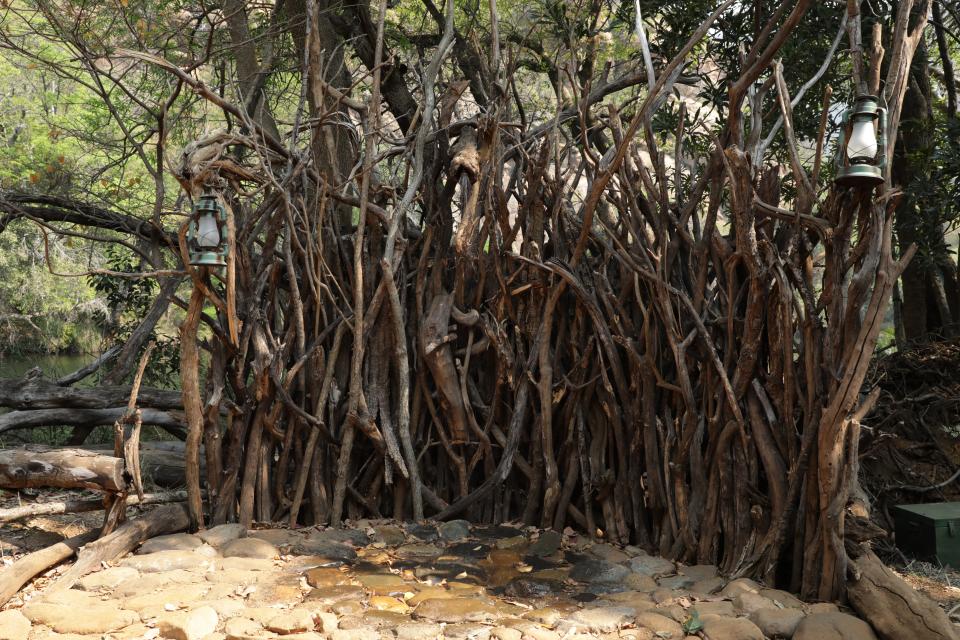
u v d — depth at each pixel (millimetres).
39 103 11406
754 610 2963
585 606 3078
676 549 3635
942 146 5422
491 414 4219
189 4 7465
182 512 3943
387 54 6414
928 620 2656
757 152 3578
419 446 4387
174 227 6336
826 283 3129
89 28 5758
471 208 3998
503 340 4168
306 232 4027
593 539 3963
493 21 4270
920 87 6258
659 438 3814
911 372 5008
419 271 4332
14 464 3627
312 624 2877
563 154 4438
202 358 7270
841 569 2992
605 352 3980
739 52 3533
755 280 3176
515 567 3539
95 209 5527
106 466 3582
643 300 4023
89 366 5645
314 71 4082
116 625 2838
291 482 4395
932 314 6598
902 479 4449
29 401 4961
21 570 3271
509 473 4234
